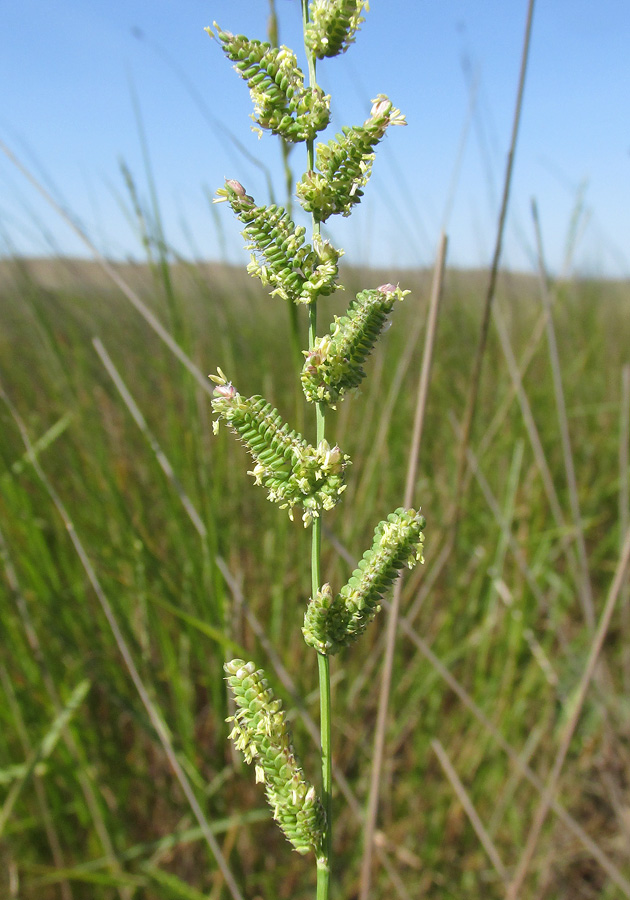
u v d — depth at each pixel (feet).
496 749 0.66
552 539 0.83
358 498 0.73
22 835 0.59
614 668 0.77
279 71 0.22
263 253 0.23
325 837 0.24
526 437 0.85
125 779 0.62
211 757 0.63
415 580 0.66
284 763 0.23
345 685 0.71
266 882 0.59
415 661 0.71
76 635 0.64
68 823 0.61
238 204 0.22
